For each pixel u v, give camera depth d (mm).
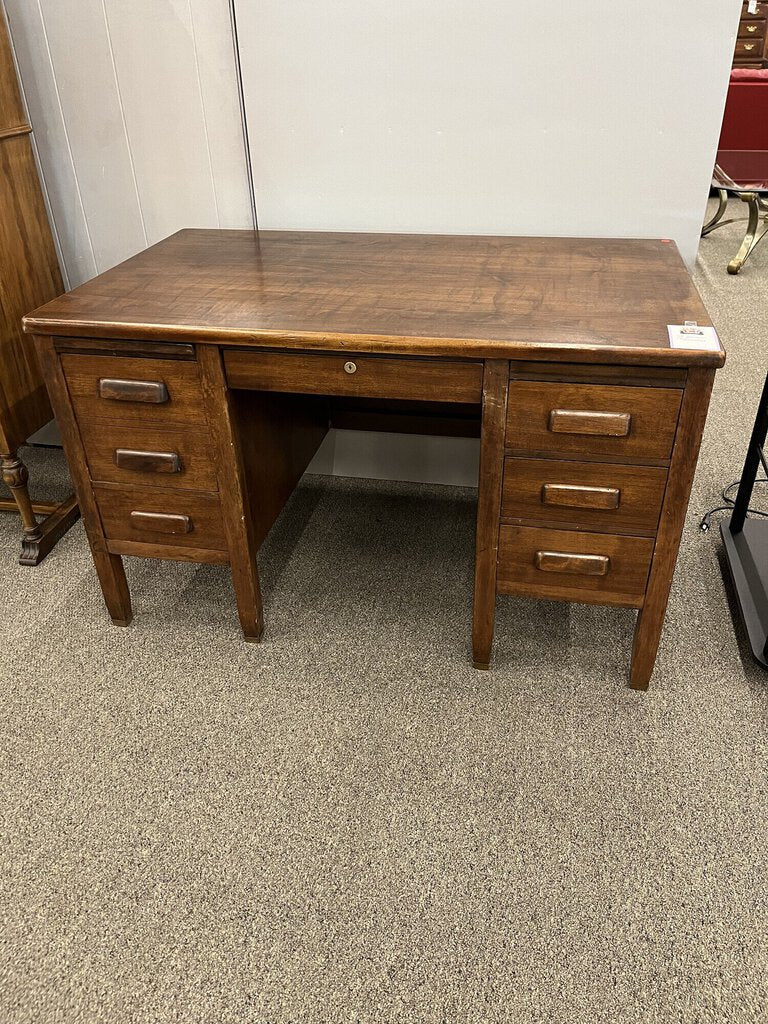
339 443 2225
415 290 1466
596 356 1212
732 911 1168
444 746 1442
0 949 1134
